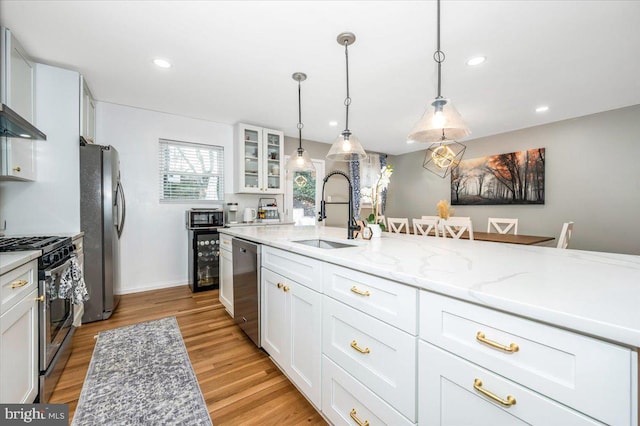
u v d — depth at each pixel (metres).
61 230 2.47
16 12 1.80
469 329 0.79
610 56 2.32
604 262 1.17
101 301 2.64
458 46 2.18
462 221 3.52
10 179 2.23
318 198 5.48
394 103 3.39
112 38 2.09
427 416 0.90
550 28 1.96
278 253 1.80
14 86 2.03
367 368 1.13
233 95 3.15
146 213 3.64
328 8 1.77
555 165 4.14
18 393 1.26
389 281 1.03
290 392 1.65
